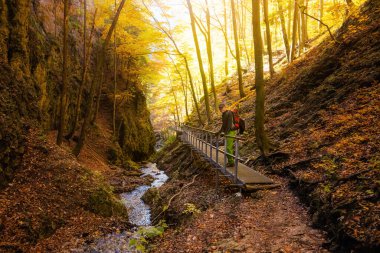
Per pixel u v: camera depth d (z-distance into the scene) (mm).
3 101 9375
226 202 7250
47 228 7184
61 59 20641
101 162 19922
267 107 14547
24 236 6492
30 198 7789
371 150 5984
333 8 15172
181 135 25766
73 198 8742
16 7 13688
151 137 34875
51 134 17562
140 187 15641
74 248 6723
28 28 15914
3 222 6555
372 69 9461
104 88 29125
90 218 8414
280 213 5867
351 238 3932
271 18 21719
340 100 9570
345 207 4594
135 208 11594
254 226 5449
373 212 4082
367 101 8312
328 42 15688
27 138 9828
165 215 9156
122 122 28375
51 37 19938
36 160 9312
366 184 4828
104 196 9641
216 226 5953
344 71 10844
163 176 19219
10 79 10562
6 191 7633
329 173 6070
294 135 9891
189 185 11172
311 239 4613
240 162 10375
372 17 12219
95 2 19531
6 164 8102
